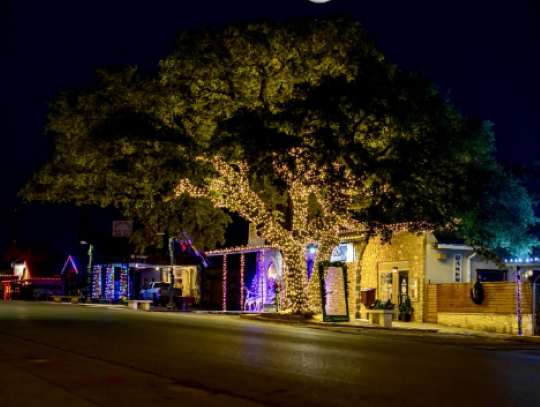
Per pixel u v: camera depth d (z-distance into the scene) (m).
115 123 24.34
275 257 39.94
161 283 47.59
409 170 23.89
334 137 23.39
